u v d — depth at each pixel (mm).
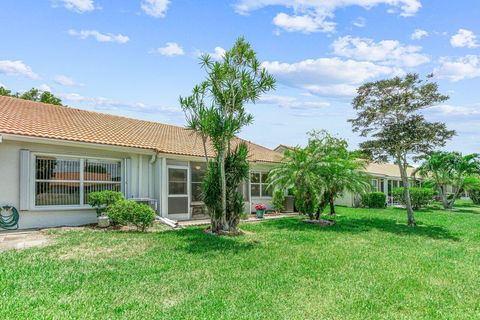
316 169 15289
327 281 6332
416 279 6676
